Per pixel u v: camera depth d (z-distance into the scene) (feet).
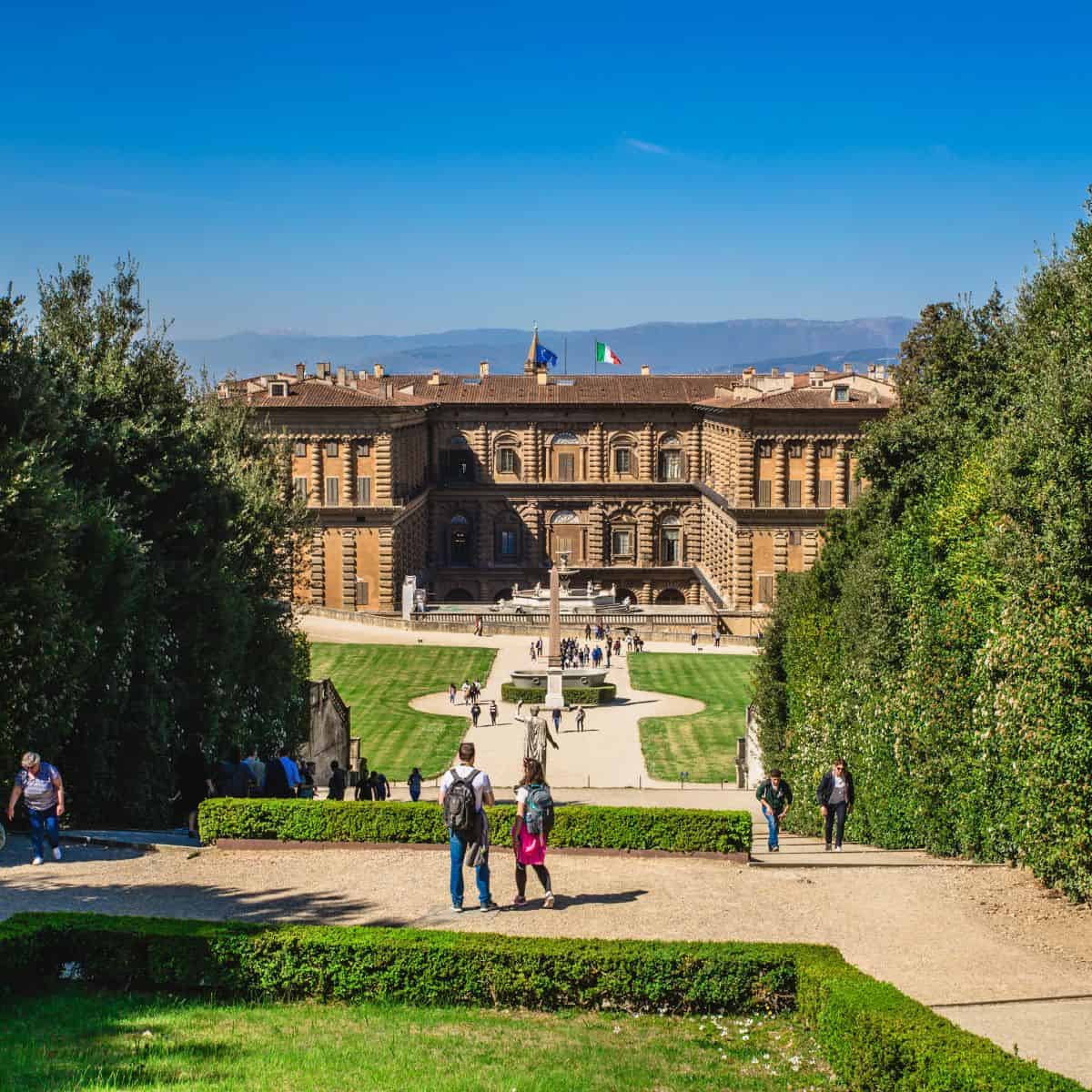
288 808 116.67
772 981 78.33
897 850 139.74
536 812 97.04
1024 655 114.62
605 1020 77.25
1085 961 91.35
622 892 104.06
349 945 79.36
